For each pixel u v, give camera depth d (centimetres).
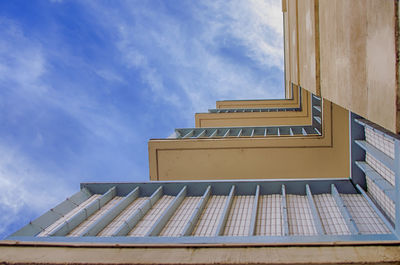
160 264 302
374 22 235
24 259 323
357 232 390
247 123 1502
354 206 518
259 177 856
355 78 282
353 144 577
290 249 314
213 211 556
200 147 886
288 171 845
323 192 585
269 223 501
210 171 880
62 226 488
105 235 489
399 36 198
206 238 382
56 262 315
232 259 302
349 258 295
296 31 724
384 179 475
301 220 502
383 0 217
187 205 589
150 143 908
